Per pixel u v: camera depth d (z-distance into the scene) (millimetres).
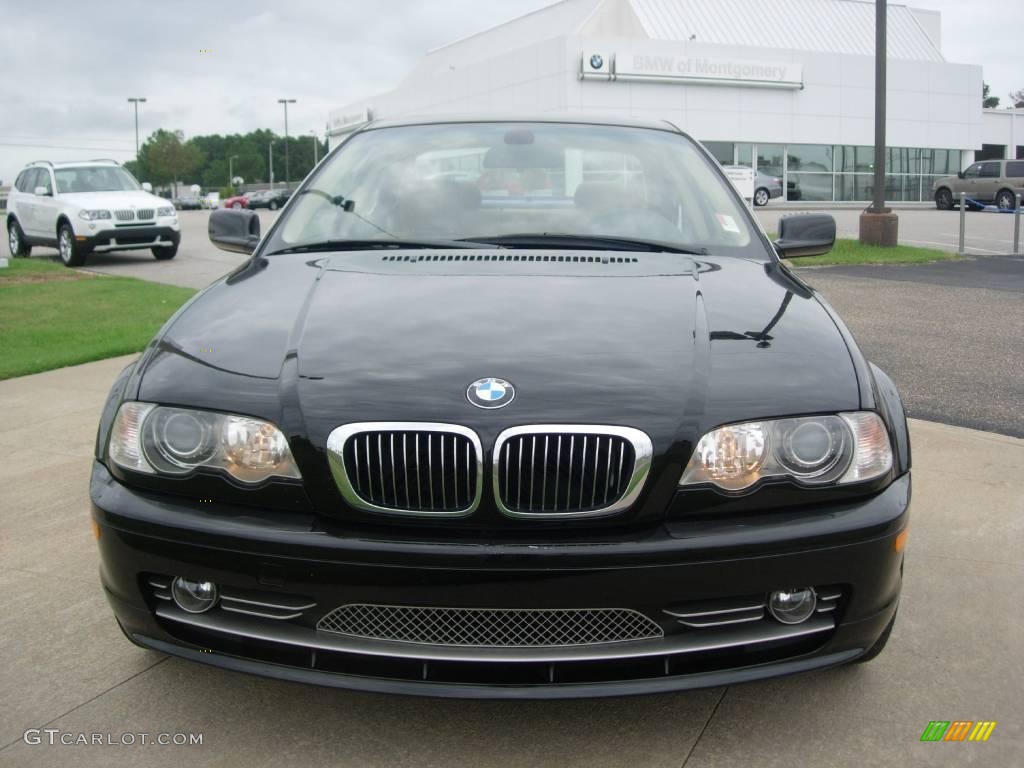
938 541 3531
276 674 2182
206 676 2613
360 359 2305
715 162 3725
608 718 2412
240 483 2170
